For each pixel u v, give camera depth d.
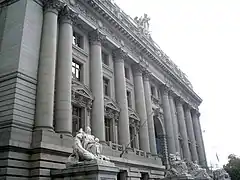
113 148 30.02
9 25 24.39
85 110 28.20
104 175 16.08
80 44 31.36
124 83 35.69
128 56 38.44
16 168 18.91
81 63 30.20
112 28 35.75
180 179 29.02
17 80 21.20
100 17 33.50
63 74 25.34
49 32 24.89
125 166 29.42
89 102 28.75
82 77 29.67
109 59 35.81
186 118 58.50
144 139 36.56
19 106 20.72
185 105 59.16
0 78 22.14
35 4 25.38
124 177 29.08
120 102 34.34
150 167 34.25
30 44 23.42
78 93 27.42
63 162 21.14
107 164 16.80
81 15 30.06
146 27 51.06
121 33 37.44
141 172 32.28
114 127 32.41
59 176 18.33
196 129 62.53
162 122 46.19
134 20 46.81
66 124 23.50
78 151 17.59
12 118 19.88
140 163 31.92
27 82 22.06
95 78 30.33
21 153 19.61
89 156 17.17
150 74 43.78
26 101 21.45
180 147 50.53
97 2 32.19
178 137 49.72
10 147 18.88
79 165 16.98
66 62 25.94
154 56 45.06
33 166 19.67
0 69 22.64
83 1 30.61
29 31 23.72
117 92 35.00
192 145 56.03
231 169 77.12
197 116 65.56
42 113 21.75
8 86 21.33
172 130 46.47
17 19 24.14
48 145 20.41
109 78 34.75
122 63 36.66
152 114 40.50
